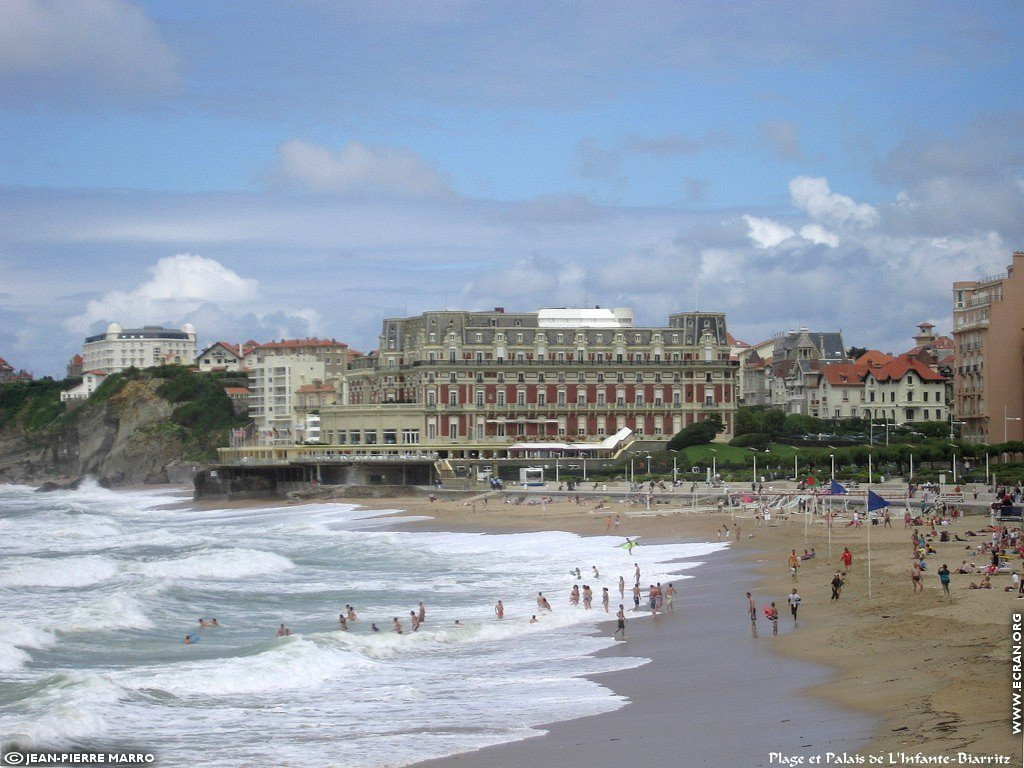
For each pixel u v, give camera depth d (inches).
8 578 4190.5
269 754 1973.4
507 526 6067.9
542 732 2041.1
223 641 3065.9
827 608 3014.3
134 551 5536.4
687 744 1870.1
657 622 3122.5
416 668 2662.4
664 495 6761.8
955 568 3353.8
